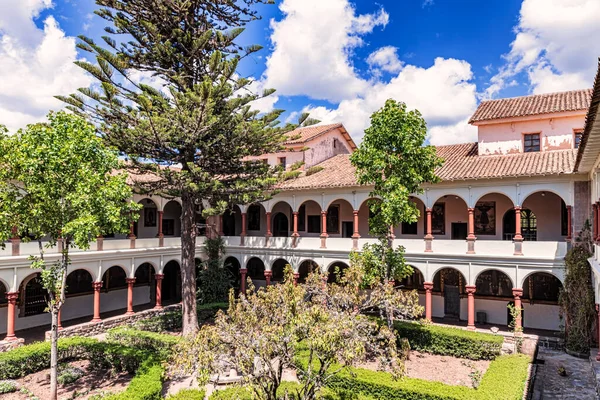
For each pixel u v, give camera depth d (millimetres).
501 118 21453
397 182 15828
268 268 25531
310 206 27812
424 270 20516
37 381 13820
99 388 13234
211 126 17266
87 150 11648
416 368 15078
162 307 24062
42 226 11781
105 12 17875
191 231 19281
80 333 19391
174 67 18703
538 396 12859
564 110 19938
